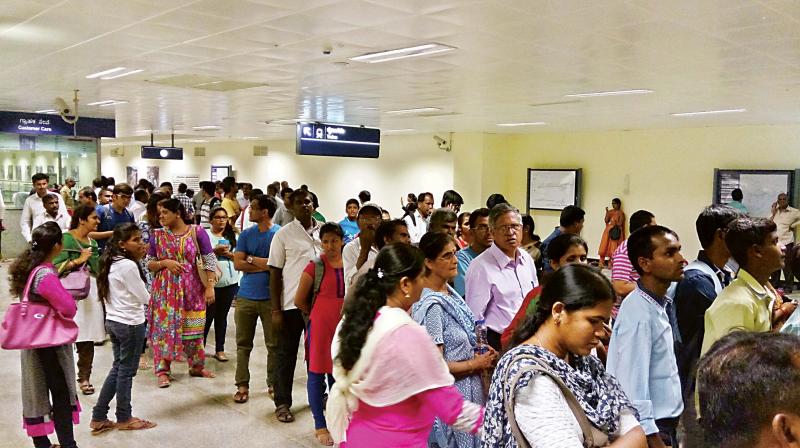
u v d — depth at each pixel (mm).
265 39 5379
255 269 4824
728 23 4578
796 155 11391
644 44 5324
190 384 5238
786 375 943
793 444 925
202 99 9641
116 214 7062
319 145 11898
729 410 977
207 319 5859
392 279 2180
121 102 10164
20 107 11117
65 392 3607
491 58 6043
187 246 5105
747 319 2406
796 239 10961
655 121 11656
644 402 2227
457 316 2758
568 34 5000
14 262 3516
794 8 4148
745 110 9719
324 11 4441
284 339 4465
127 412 4227
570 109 10117
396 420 2037
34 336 3445
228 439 4109
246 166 22422
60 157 13438
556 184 14789
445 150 15953
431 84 7746
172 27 4996
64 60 6496
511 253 3422
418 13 4457
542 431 1468
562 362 1591
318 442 4070
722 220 2998
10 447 3930
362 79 7480
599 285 1644
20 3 4328
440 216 4059
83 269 4633
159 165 26719
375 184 17953
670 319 2842
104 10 4496
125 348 4145
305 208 4512
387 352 2021
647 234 2424
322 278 3932
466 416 2029
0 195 10984
